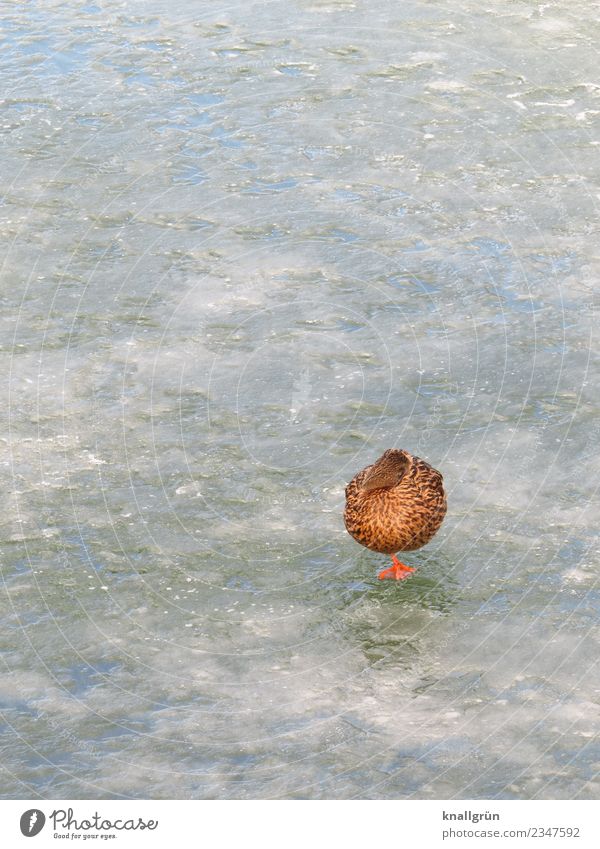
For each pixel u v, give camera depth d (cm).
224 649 885
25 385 1245
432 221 1548
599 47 2011
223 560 982
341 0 2261
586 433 1126
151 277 1452
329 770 770
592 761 768
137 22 2219
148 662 873
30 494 1070
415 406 1187
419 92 1883
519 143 1722
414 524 905
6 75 2011
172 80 1972
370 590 938
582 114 1794
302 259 1477
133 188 1656
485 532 998
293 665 866
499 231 1517
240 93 1914
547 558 964
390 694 833
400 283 1419
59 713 827
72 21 2234
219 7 2269
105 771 777
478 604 917
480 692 830
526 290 1391
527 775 759
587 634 879
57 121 1847
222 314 1373
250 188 1647
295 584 952
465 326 1327
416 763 772
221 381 1246
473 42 2048
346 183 1645
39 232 1555
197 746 795
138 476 1097
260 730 806
